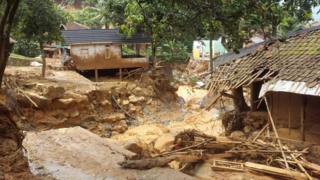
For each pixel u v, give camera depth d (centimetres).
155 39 881
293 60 1728
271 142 1634
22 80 2586
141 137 2403
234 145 1622
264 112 1908
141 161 960
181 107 3188
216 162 1450
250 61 1894
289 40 1906
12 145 743
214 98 1961
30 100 2266
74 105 2473
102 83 2991
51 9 2638
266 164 1439
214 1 736
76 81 2920
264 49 1933
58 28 2753
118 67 3447
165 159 993
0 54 679
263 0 722
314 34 1881
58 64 3662
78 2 5428
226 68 1941
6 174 683
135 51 3906
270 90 1605
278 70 1705
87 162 958
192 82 3800
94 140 1171
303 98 1648
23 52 4219
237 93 2005
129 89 3055
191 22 796
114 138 2470
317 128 1656
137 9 1188
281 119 1792
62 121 2373
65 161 946
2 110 741
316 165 1356
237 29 755
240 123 1953
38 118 2294
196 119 2812
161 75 3297
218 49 4206
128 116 2841
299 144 1598
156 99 3139
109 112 2744
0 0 697
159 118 2917
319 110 1652
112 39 3419
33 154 980
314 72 1570
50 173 854
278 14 745
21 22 2544
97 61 3406
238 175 1355
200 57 4366
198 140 1705
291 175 1312
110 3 3212
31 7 2530
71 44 3347
